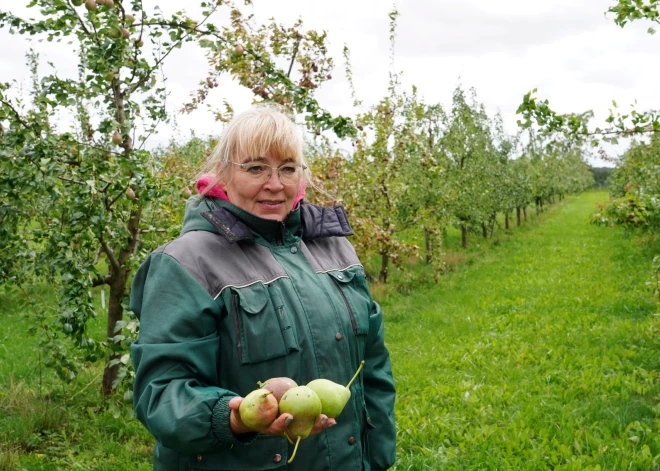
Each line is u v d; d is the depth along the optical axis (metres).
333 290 2.18
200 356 1.87
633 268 14.52
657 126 5.86
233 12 7.68
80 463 4.78
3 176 5.18
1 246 5.52
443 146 19.89
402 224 14.58
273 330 1.95
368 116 11.52
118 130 5.42
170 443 1.77
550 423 5.62
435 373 7.39
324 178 9.30
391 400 2.42
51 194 5.07
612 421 5.54
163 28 5.67
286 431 1.71
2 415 5.75
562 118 5.97
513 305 11.17
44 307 6.06
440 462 4.89
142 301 2.01
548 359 7.85
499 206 24.39
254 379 1.93
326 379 1.93
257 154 2.05
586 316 9.95
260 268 2.04
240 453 1.93
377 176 12.43
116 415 5.16
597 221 8.98
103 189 5.18
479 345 8.50
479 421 5.75
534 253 19.00
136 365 1.91
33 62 8.88
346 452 2.07
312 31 8.47
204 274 1.96
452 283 14.10
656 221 8.41
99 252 6.01
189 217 2.16
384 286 13.49
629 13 6.07
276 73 6.65
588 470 4.56
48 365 5.62
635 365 7.39
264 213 2.11
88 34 5.24
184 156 12.59
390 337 9.55
